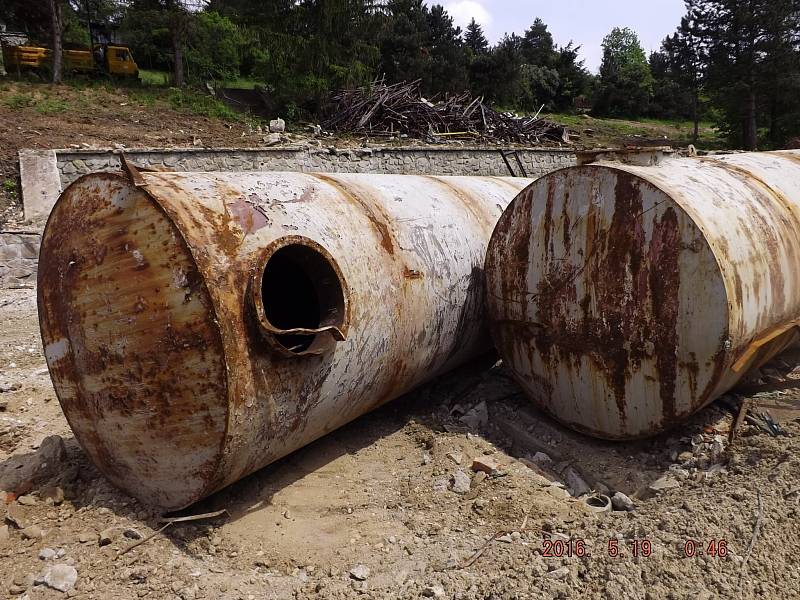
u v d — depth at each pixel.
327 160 16.47
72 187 3.34
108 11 27.92
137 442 3.32
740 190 4.23
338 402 3.78
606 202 3.94
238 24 21.77
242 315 3.02
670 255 3.68
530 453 4.58
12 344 7.22
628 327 3.95
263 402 3.16
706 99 43.28
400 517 3.69
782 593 2.78
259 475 4.08
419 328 4.27
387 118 21.50
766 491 3.44
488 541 3.37
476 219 5.09
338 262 3.59
